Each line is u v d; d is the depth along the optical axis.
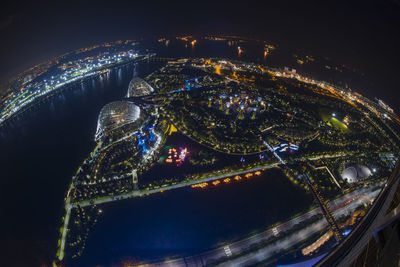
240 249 183.00
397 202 60.75
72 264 174.88
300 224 197.00
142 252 182.38
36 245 186.88
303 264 139.00
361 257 59.59
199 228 197.88
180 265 173.75
